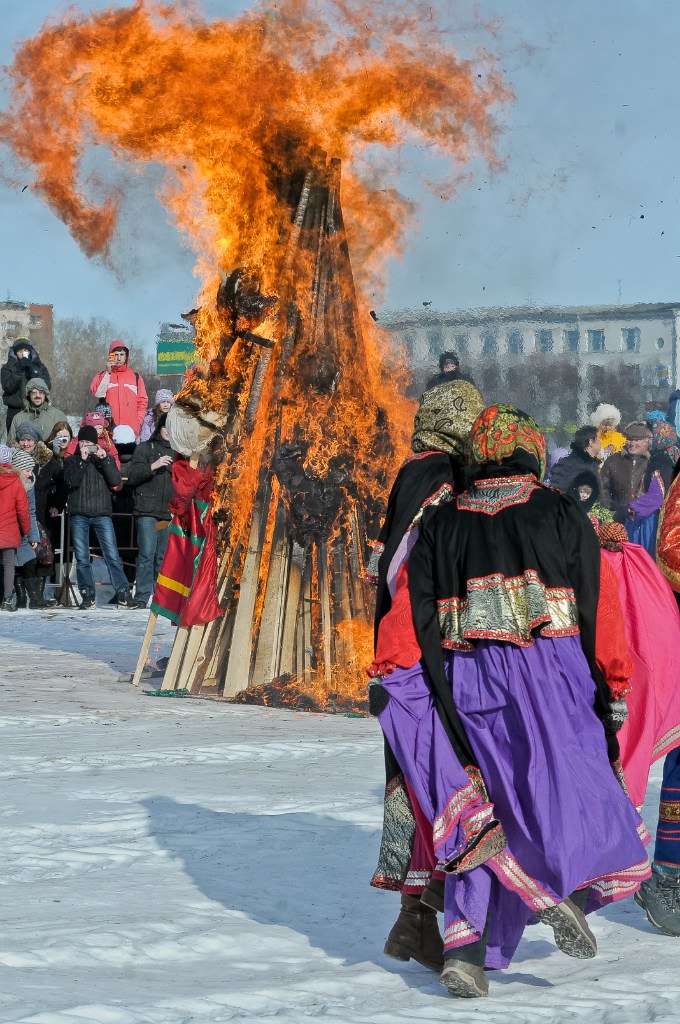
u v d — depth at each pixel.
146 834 7.27
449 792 4.85
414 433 5.70
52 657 15.77
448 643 5.00
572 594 4.99
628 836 4.89
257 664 12.66
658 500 18.58
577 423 46.72
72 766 9.22
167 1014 4.50
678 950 5.54
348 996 4.86
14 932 5.39
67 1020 4.32
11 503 21.02
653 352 74.31
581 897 4.96
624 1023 4.51
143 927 5.54
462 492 5.40
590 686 5.01
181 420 12.87
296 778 8.80
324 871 6.58
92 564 23.95
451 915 4.84
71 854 6.78
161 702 12.41
